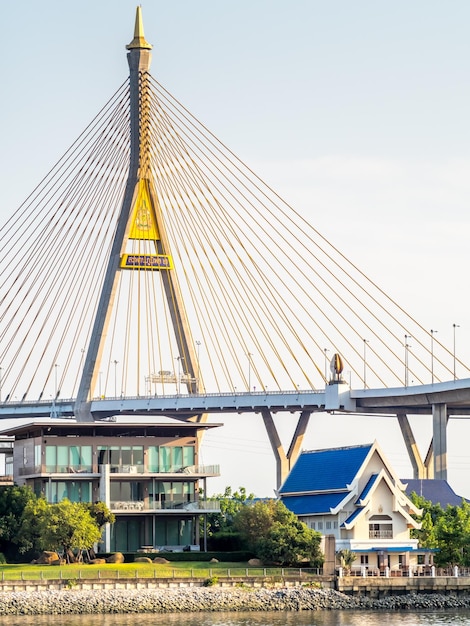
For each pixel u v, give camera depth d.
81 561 157.25
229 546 168.38
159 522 171.38
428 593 150.88
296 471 176.00
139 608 136.25
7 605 133.12
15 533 160.50
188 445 173.50
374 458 163.62
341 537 159.25
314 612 140.25
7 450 181.88
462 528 161.12
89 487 169.75
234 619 131.25
